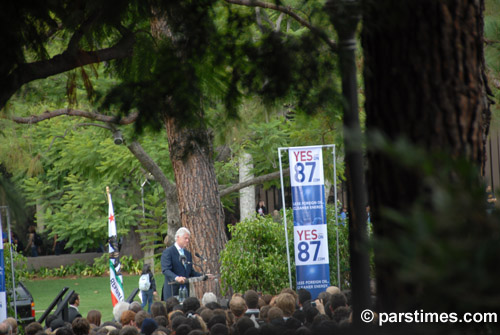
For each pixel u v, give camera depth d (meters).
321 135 14.22
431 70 3.06
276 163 20.25
